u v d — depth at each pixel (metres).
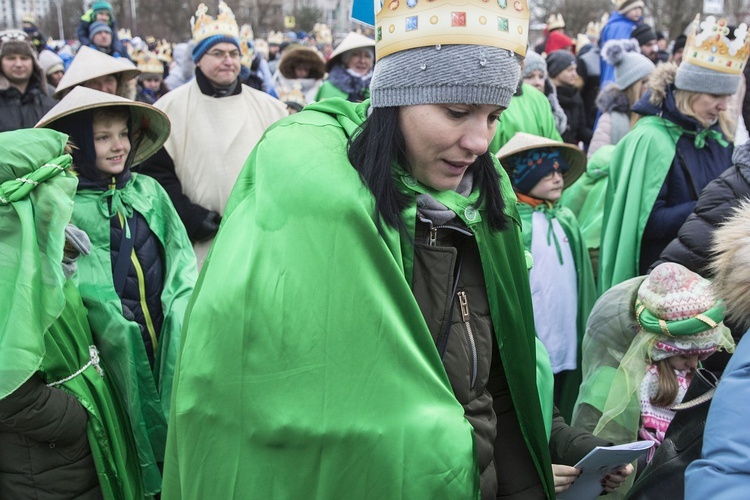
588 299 4.23
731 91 4.19
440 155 1.69
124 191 3.29
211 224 4.48
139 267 3.23
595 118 9.30
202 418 1.68
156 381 3.20
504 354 1.96
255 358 1.64
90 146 3.20
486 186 1.89
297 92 8.16
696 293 2.74
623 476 2.31
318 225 1.67
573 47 11.39
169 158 4.52
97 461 2.64
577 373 4.16
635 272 4.42
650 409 2.83
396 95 1.66
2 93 6.29
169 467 1.81
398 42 1.65
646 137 4.39
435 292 1.81
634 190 4.39
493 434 1.92
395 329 1.66
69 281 2.73
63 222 2.39
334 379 1.63
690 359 2.85
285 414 1.63
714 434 1.58
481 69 1.61
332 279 1.65
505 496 2.08
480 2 1.61
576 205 5.18
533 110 5.47
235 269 1.68
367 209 1.68
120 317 3.04
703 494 1.55
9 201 2.32
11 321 2.23
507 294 1.94
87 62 4.96
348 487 1.64
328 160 1.72
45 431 2.47
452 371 1.83
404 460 1.63
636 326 2.93
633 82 6.39
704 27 4.13
